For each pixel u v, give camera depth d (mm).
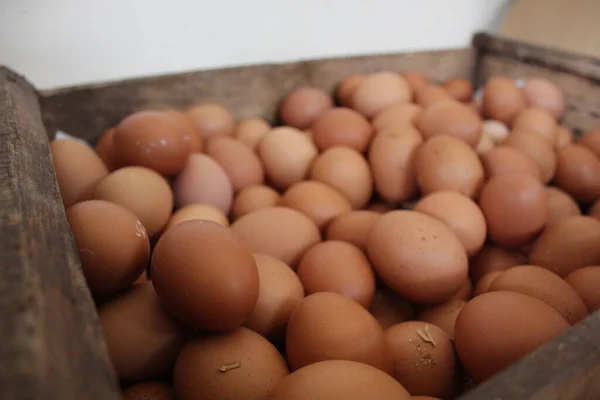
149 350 261
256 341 260
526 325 242
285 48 508
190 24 448
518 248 378
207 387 242
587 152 450
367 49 561
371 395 203
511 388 185
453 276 304
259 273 289
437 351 273
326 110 500
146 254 283
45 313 162
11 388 136
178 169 380
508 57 596
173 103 463
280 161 443
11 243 187
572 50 583
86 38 409
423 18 579
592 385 212
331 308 256
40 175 250
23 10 379
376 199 458
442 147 387
